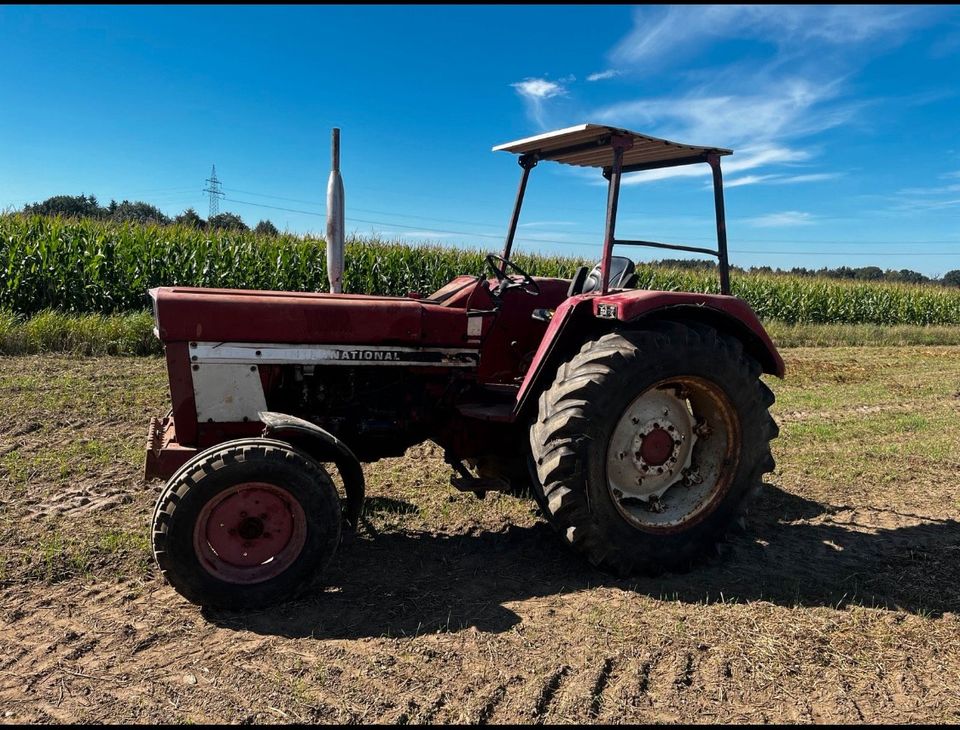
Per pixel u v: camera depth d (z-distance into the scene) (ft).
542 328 13.55
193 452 11.10
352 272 42.22
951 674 8.91
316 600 10.39
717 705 8.13
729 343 12.48
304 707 7.76
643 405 12.05
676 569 11.93
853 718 7.95
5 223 34.78
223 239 40.01
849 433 22.11
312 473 10.13
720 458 12.48
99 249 35.53
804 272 74.79
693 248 12.93
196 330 11.11
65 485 14.64
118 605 10.04
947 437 21.67
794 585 11.43
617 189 11.82
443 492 15.40
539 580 11.43
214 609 9.96
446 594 10.77
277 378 11.91
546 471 10.98
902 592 11.23
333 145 15.52
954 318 73.00
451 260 45.32
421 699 7.98
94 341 30.01
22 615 9.65
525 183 14.62
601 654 9.08
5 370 25.43
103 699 7.82
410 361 12.37
